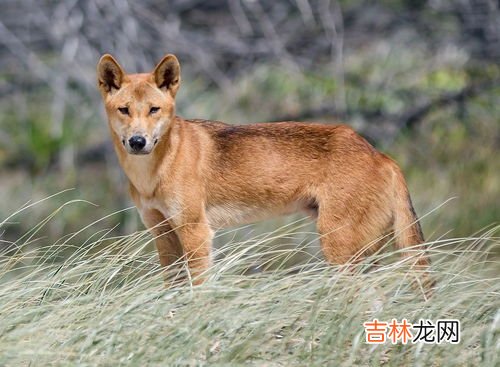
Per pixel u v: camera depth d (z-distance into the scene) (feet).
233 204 43.65
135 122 41.19
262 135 43.91
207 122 44.60
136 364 32.73
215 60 85.81
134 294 36.22
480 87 85.40
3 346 33.17
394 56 87.76
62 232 83.92
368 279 36.65
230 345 33.96
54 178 88.33
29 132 90.17
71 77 85.10
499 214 78.18
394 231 42.98
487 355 33.71
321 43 86.48
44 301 36.99
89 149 89.86
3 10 85.92
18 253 44.19
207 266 42.65
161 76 42.24
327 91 85.71
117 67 42.16
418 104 86.74
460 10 84.84
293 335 34.86
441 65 85.81
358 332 34.47
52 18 84.43
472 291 36.91
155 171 42.14
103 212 85.81
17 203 86.33
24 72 88.89
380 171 42.91
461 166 84.02
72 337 33.86
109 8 82.99
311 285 36.37
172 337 33.86
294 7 87.76
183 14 88.69
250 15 87.45
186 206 42.45
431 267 38.65
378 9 87.66
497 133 86.58
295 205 43.80
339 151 42.91
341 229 42.50
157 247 43.68
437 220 76.59
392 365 34.19
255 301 35.53
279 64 85.66
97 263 38.55
